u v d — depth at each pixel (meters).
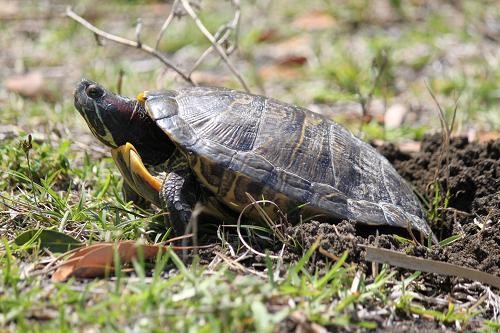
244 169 5.59
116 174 7.07
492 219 6.36
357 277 5.05
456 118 9.62
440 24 13.24
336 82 11.12
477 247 5.75
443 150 6.87
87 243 5.42
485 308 5.22
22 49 12.84
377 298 4.99
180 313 4.32
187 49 12.94
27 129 8.40
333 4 15.02
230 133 5.78
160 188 5.75
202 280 4.82
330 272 4.84
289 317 4.46
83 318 4.25
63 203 6.06
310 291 4.67
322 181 5.82
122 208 6.09
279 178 5.66
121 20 14.66
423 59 11.95
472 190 6.88
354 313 4.71
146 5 15.56
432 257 5.54
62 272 4.92
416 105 10.44
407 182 7.03
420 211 6.27
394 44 12.52
